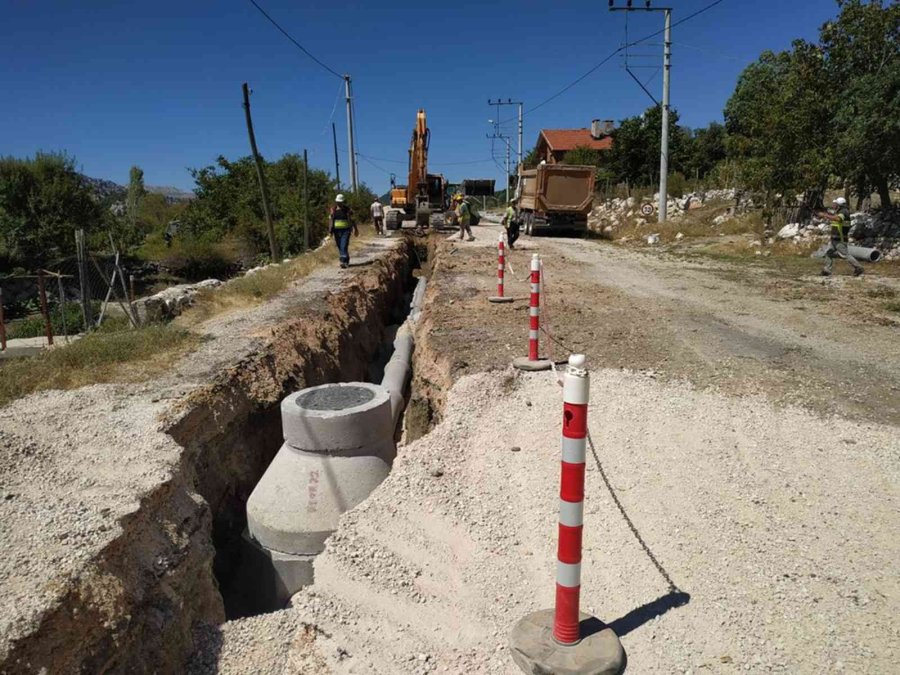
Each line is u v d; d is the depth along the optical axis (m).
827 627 3.43
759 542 4.20
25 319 20.05
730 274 15.36
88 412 6.34
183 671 3.85
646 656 3.27
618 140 40.50
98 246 29.78
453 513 4.67
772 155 20.34
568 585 3.18
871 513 4.48
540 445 5.67
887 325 9.55
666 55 26.55
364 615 3.74
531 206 28.47
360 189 42.75
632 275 15.47
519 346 8.45
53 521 4.19
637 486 4.95
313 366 9.87
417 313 14.38
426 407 8.26
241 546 6.44
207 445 6.67
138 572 4.08
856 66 18.28
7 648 3.02
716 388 6.81
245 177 34.97
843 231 14.45
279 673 3.58
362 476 6.29
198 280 29.95
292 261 18.17
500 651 3.38
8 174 30.36
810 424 5.90
